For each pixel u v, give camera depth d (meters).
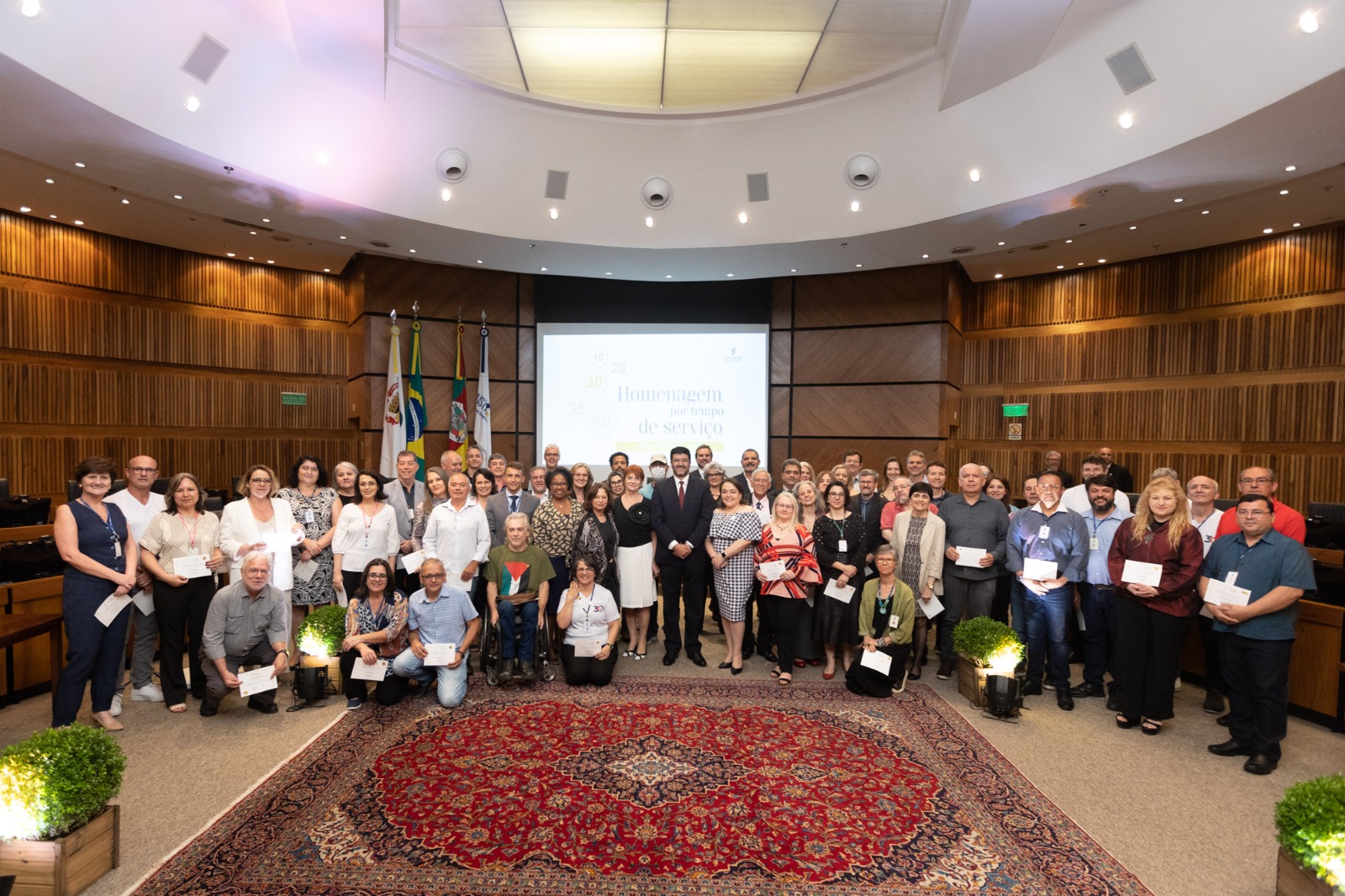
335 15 6.16
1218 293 9.26
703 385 11.09
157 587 4.39
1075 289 10.56
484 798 3.32
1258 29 4.91
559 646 5.72
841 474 6.82
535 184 8.32
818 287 11.03
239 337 10.38
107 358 9.29
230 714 4.38
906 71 7.18
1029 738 4.14
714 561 5.34
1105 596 4.90
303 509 5.23
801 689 4.92
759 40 6.91
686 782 3.50
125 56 5.32
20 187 7.59
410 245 9.06
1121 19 5.64
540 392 11.12
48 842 2.50
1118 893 2.66
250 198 7.36
